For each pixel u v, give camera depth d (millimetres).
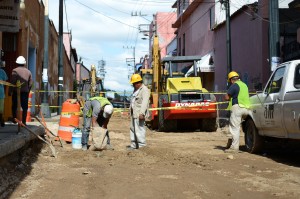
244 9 24203
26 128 9477
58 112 27312
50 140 11258
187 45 40781
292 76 8867
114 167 8312
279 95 9062
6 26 10164
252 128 10492
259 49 21781
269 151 10891
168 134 16625
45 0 23938
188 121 18625
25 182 6781
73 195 6066
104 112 10695
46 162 8766
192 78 17688
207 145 12297
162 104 17594
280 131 9203
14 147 7785
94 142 10508
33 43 24516
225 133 16906
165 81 19719
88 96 15461
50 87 32875
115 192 6250
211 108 16984
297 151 10977
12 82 11117
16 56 20219
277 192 6254
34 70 25219
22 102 11289
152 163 8781
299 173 7746
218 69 29750
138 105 10812
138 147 10891
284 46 22000
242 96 10602
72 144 10961
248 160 9297
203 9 34281
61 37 27062
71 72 58312
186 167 8367
